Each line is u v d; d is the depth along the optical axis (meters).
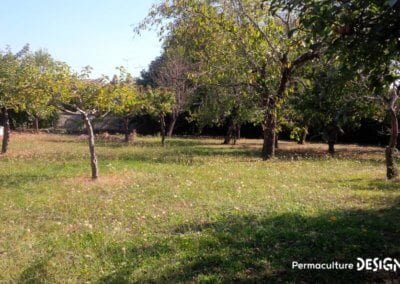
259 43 19.50
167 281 6.03
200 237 7.61
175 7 21.31
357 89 11.69
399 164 18.83
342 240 7.33
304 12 5.20
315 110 7.45
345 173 16.11
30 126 48.62
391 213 9.24
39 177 14.88
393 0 4.07
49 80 14.24
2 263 6.86
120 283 6.03
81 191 12.35
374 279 6.02
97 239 7.80
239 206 10.09
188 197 11.27
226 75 20.67
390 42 5.07
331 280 5.99
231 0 19.83
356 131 37.50
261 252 6.90
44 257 7.04
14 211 10.20
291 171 16.45
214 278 6.02
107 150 25.77
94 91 14.61
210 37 20.41
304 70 18.33
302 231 7.83
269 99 20.95
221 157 22.16
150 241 7.62
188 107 38.16
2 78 21.66
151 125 49.56
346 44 5.09
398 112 18.83
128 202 10.84
